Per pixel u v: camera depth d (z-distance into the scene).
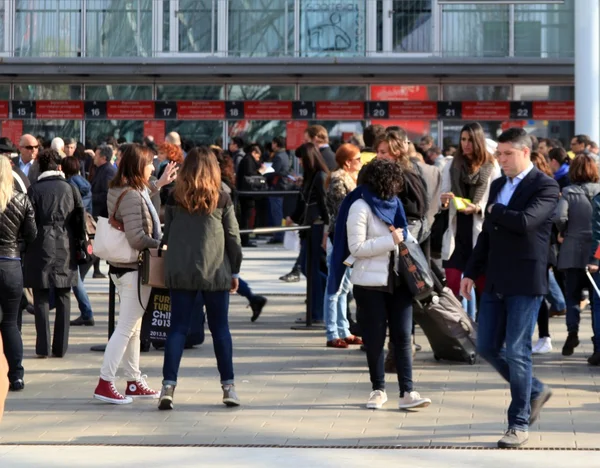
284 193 27.62
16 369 11.31
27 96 33.00
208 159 10.14
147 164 10.80
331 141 32.53
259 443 9.07
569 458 8.47
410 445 8.98
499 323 9.08
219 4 31.12
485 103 32.31
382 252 10.01
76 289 15.63
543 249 8.77
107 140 24.94
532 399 9.18
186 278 10.14
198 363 12.85
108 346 10.76
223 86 32.81
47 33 31.16
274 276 21.61
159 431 9.52
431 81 32.44
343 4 31.16
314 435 9.35
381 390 10.47
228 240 10.32
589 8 24.58
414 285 9.97
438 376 11.96
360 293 10.27
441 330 12.36
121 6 31.17
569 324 13.12
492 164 12.38
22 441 9.16
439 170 12.71
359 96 32.66
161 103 32.66
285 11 31.17
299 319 16.05
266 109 32.62
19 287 11.02
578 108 24.80
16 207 10.79
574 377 11.99
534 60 30.08
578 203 12.84
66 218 13.01
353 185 13.36
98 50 31.12
